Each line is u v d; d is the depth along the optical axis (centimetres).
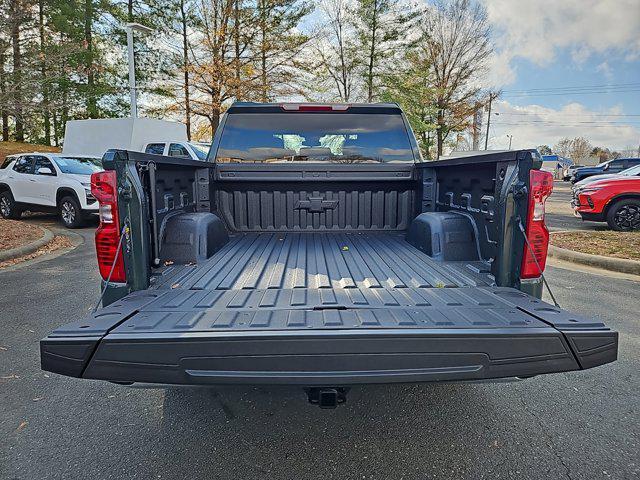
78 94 2061
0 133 2534
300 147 394
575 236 875
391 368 172
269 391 296
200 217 304
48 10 1716
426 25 2891
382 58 2555
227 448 234
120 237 224
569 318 190
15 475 211
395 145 395
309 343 170
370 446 236
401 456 227
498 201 247
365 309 201
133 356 170
